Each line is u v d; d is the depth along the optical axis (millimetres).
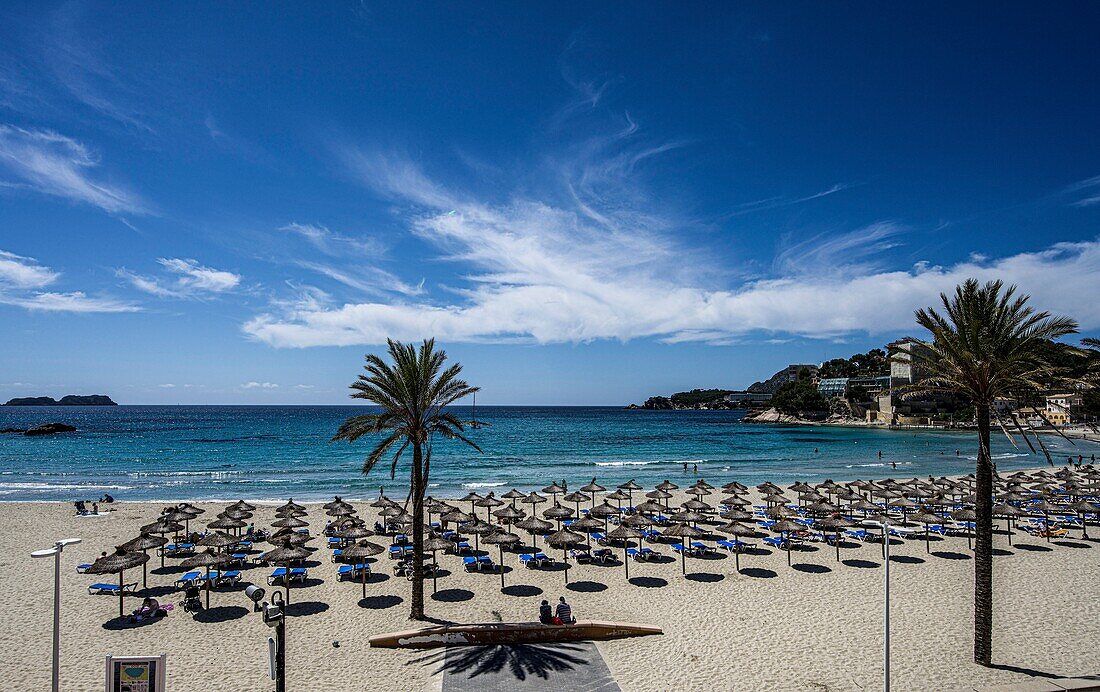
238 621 20453
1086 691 14820
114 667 12938
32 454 84625
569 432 147125
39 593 23250
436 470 71125
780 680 15891
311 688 15602
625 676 16156
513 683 15758
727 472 70250
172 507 39438
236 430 139125
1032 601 22172
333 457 81750
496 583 25156
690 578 25719
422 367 20219
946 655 17312
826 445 110562
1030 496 37469
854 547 30703
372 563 28266
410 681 15961
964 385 16297
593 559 28703
